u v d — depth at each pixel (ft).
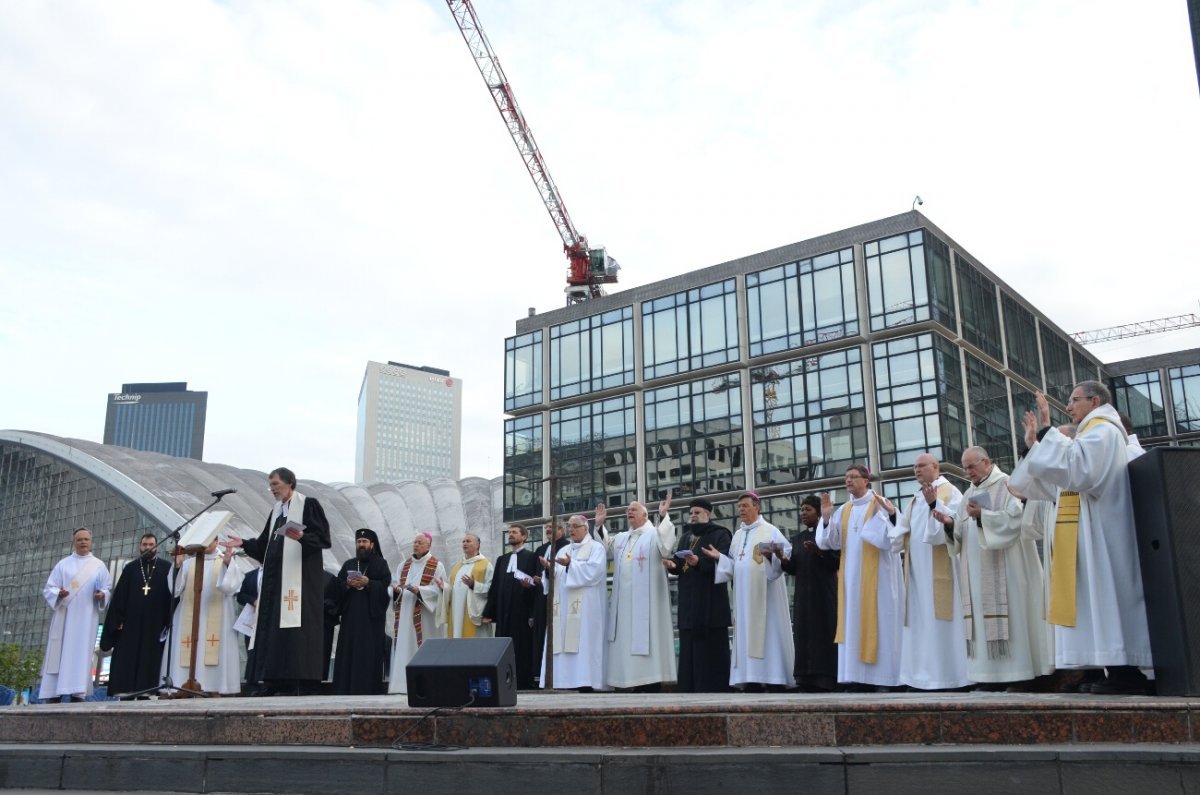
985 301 142.82
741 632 38.96
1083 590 21.66
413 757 16.61
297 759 17.38
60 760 19.39
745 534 39.96
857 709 15.80
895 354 129.70
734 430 142.20
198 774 18.04
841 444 131.95
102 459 192.75
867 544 33.73
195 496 189.47
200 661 41.73
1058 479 21.22
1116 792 14.33
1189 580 17.81
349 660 41.42
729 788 15.10
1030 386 151.12
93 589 43.52
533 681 45.98
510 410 168.04
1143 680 21.06
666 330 152.25
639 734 16.25
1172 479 18.37
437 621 45.73
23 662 101.76
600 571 42.32
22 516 209.36
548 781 15.75
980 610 28.71
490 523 219.20
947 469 123.75
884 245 132.77
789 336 139.13
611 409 156.35
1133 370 175.42
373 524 218.18
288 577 33.55
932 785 14.62
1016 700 16.47
